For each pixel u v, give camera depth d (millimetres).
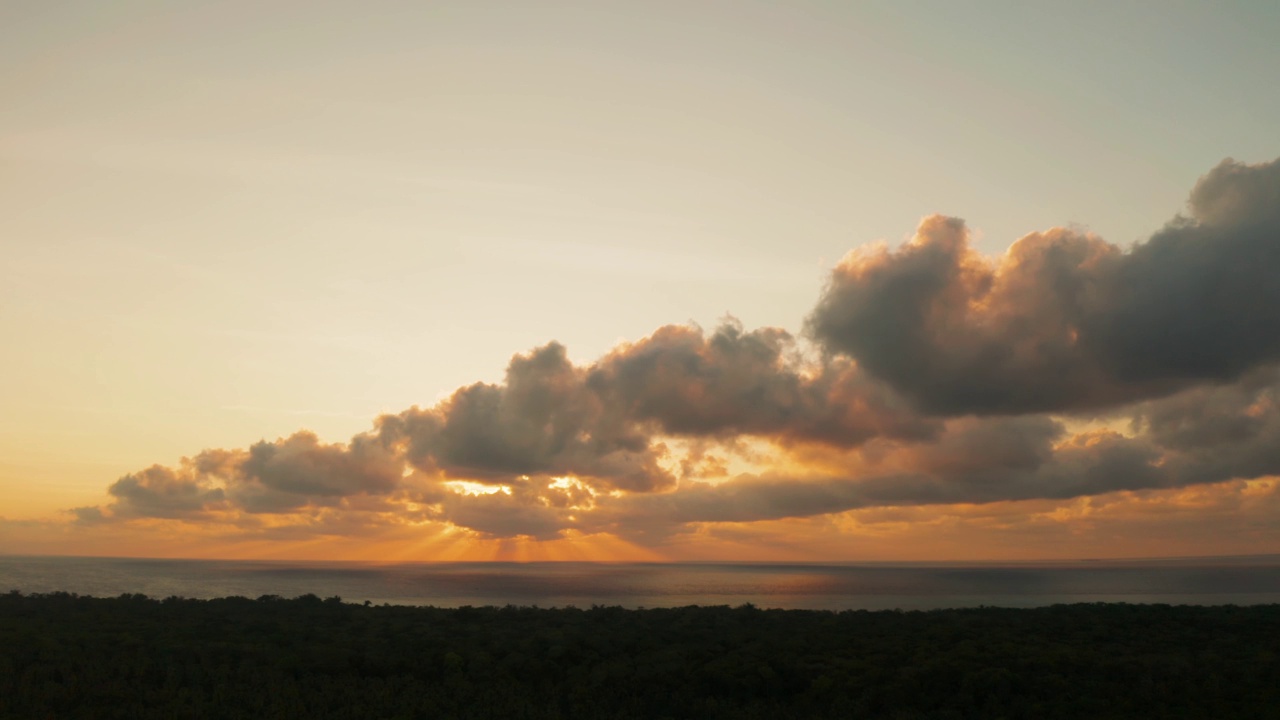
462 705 57156
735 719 56000
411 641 77250
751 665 66500
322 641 76438
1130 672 62688
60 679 59500
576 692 61219
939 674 62438
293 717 52156
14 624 78188
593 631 83938
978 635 79125
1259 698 54906
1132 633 80125
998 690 59156
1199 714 52531
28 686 54844
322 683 60438
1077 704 55438
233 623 84250
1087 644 74250
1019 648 71000
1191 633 79938
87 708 51844
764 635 81000
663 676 65062
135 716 50688
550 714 54875
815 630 84625
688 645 76062
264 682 59875
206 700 55344
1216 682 58406
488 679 64750
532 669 67312
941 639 77438
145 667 62000
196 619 86688
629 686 62938
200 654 67875
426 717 54000
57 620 83188
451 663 67812
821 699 60094
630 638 79375
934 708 57812
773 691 62875
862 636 80625
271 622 85438
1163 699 56094
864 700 58000
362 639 77875
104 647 69000
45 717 49312
